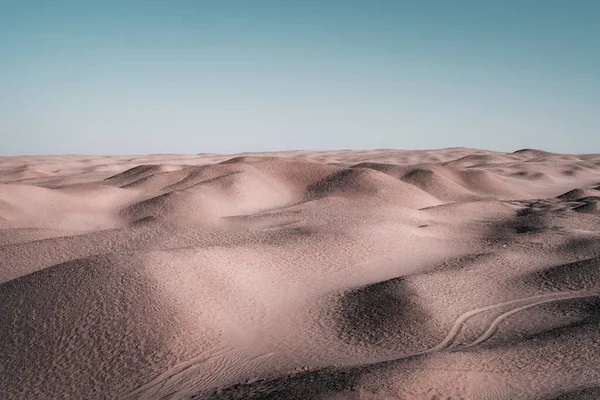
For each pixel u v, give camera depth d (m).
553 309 23.94
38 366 17.64
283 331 21.38
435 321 21.83
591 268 28.64
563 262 32.03
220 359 18.62
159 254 24.73
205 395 16.00
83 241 33.91
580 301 24.62
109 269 22.42
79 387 16.75
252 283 25.44
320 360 18.77
